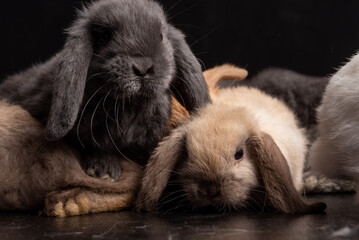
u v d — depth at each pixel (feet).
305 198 2.22
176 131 2.01
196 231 1.72
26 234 1.71
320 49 3.67
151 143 2.12
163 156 1.98
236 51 3.54
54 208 1.92
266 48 3.62
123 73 1.91
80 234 1.70
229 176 1.91
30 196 1.99
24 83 2.25
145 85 1.92
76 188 1.97
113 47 1.95
